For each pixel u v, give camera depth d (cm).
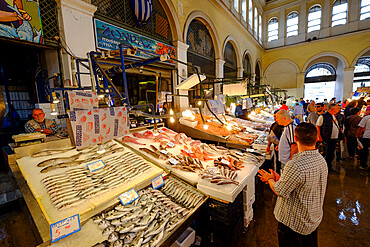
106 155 262
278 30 1944
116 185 204
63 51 370
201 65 897
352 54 1588
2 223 278
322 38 1697
